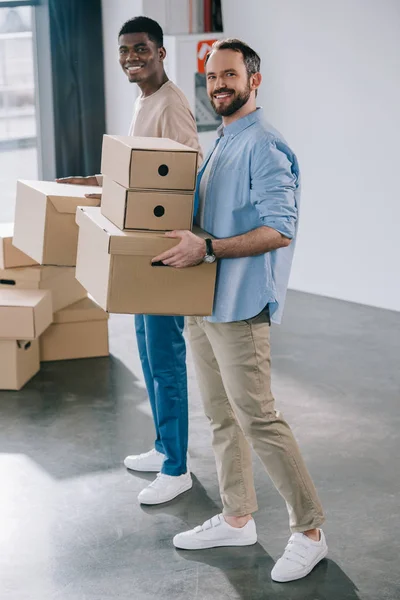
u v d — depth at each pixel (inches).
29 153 230.5
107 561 106.8
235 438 107.3
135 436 141.3
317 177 216.4
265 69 220.4
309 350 181.8
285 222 93.4
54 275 167.6
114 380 164.1
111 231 93.7
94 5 220.1
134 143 94.3
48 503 120.5
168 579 103.3
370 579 103.0
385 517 116.3
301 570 102.7
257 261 96.0
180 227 94.9
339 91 207.2
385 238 207.0
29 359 163.3
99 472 129.5
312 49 209.8
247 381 98.1
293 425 144.9
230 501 108.9
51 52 218.2
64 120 224.5
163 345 116.9
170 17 218.5
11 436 141.2
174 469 122.3
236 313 96.3
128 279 93.9
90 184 129.6
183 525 115.3
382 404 154.2
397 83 196.5
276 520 116.1
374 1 196.5
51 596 99.8
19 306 152.8
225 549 109.4
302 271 224.8
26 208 121.9
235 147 95.9
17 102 225.0
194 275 95.3
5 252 162.4
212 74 95.2
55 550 109.1
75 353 174.2
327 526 114.2
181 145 96.4
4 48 219.3
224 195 96.3
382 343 186.5
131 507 119.8
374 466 130.9
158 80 124.3
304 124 215.9
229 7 222.8
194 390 160.4
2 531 113.2
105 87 227.5
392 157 201.3
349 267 215.2
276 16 214.4
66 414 149.3
